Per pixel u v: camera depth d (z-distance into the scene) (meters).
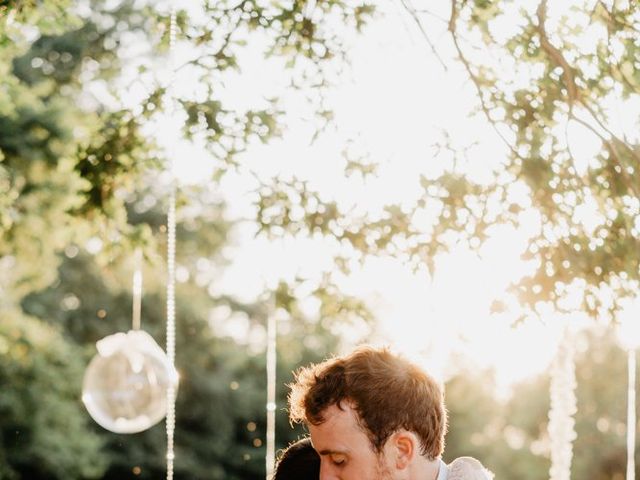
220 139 3.80
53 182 8.75
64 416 14.27
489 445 20.02
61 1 3.86
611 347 20.16
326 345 19.84
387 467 1.71
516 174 3.45
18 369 13.59
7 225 5.65
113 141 3.93
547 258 3.39
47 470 14.47
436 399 1.76
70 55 10.73
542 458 20.08
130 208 17.39
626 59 3.16
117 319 17.69
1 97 5.57
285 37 3.68
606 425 19.94
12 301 12.27
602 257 3.31
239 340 20.34
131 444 17.69
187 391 18.53
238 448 18.89
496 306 3.47
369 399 1.69
